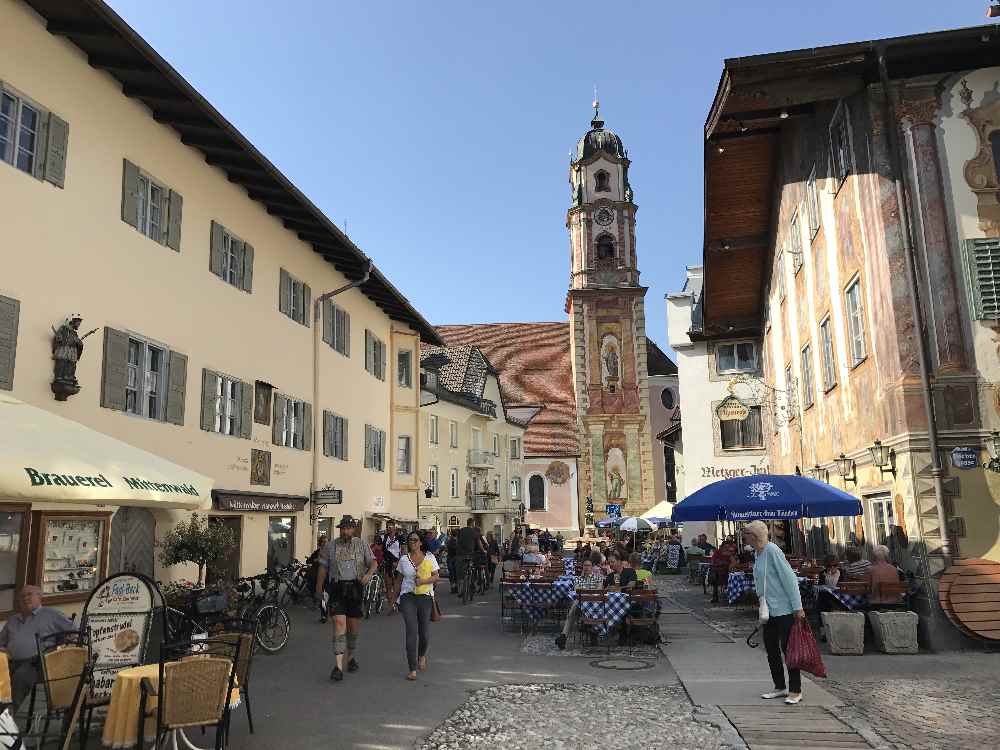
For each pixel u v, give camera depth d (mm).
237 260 18531
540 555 21484
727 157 20562
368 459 27594
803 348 19891
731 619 16578
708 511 15406
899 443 12656
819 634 13430
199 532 14773
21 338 11430
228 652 7574
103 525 12758
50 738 7445
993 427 12227
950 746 6906
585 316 67062
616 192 69188
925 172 12969
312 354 22688
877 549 12453
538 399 68938
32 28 12055
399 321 31188
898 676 10008
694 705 8562
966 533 12000
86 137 13125
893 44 12906
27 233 11672
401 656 11852
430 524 40719
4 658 6543
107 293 13422
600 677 10227
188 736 7367
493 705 8648
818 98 14094
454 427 45188
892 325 12766
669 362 70875
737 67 13695
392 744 7195
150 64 13352
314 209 19406
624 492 64750
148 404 14781
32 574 11266
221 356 17375
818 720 7844
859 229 14258
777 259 22375
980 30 12633
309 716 8211
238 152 16516
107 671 7902
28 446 6922
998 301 12547
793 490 14430
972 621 11648
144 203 14906
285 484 20516
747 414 31297
